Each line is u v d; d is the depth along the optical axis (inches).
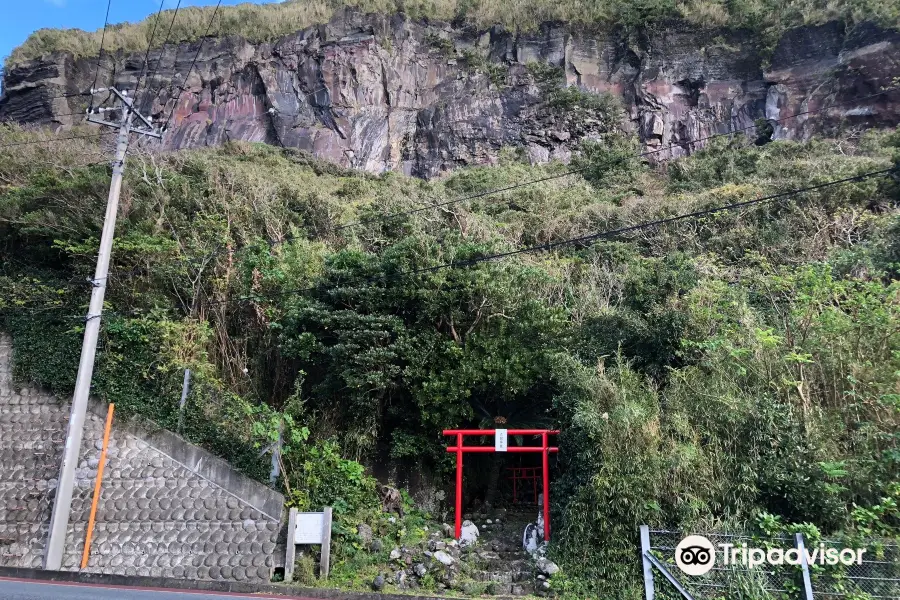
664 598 296.7
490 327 468.1
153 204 582.6
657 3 1909.4
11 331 492.4
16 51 1957.4
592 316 495.5
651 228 738.8
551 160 1685.5
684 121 1729.8
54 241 526.6
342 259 483.2
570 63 1903.3
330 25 1964.8
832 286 395.5
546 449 396.8
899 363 344.8
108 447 410.3
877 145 1010.1
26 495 409.7
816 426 332.8
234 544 363.9
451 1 2103.8
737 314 425.4
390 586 340.2
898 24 1438.2
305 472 397.1
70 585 336.8
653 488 324.8
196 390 433.7
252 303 518.0
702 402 357.1
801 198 681.0
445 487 473.1
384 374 440.5
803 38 1609.3
